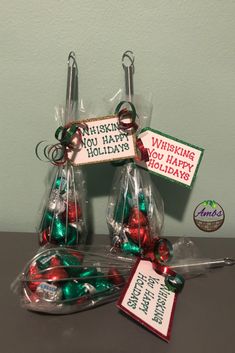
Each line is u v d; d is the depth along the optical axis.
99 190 0.75
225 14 0.63
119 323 0.55
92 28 0.64
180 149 0.64
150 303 0.56
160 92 0.68
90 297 0.57
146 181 0.67
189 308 0.58
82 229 0.68
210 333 0.54
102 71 0.66
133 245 0.64
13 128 0.71
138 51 0.65
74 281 0.57
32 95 0.68
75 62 0.65
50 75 0.67
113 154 0.62
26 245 0.73
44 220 0.67
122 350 0.51
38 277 0.56
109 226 0.69
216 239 0.76
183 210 0.77
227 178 0.75
